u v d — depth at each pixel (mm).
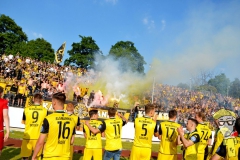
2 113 5383
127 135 15141
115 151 6129
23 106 14094
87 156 6391
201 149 6473
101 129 6074
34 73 23203
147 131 5777
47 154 3955
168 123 6074
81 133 13750
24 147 6590
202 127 6582
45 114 6859
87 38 52062
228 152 3541
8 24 55531
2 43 52250
